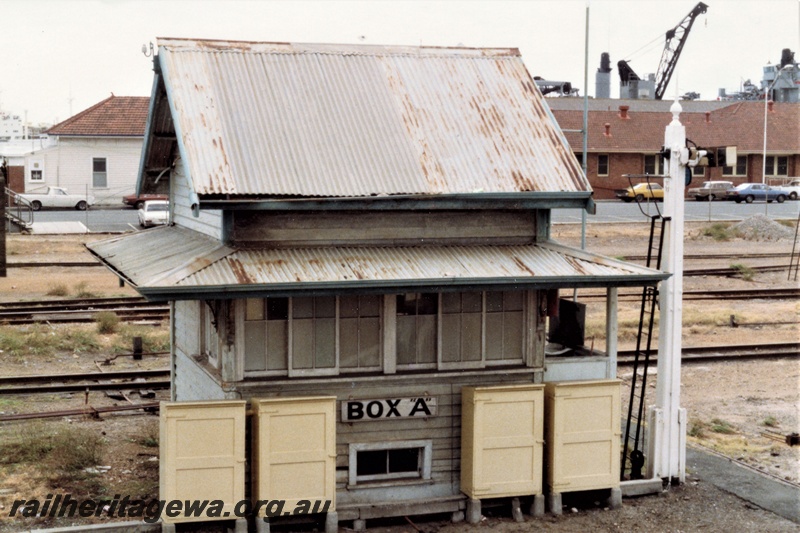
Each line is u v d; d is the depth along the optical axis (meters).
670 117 65.56
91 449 13.60
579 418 11.95
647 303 28.94
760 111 67.75
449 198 11.58
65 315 24.55
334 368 11.41
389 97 12.86
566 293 30.31
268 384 11.04
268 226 11.37
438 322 11.74
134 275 11.36
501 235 12.30
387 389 11.54
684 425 13.20
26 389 17.47
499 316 12.05
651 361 21.05
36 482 12.61
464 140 12.41
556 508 11.91
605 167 62.75
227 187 10.93
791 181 63.81
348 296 11.44
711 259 38.00
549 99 70.44
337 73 13.06
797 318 26.84
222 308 10.92
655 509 12.30
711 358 21.50
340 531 11.25
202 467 10.55
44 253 36.22
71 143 55.25
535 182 11.98
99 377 18.61
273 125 11.95
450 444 11.87
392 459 11.84
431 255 11.65
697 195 62.69
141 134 55.62
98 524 10.62
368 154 11.89
